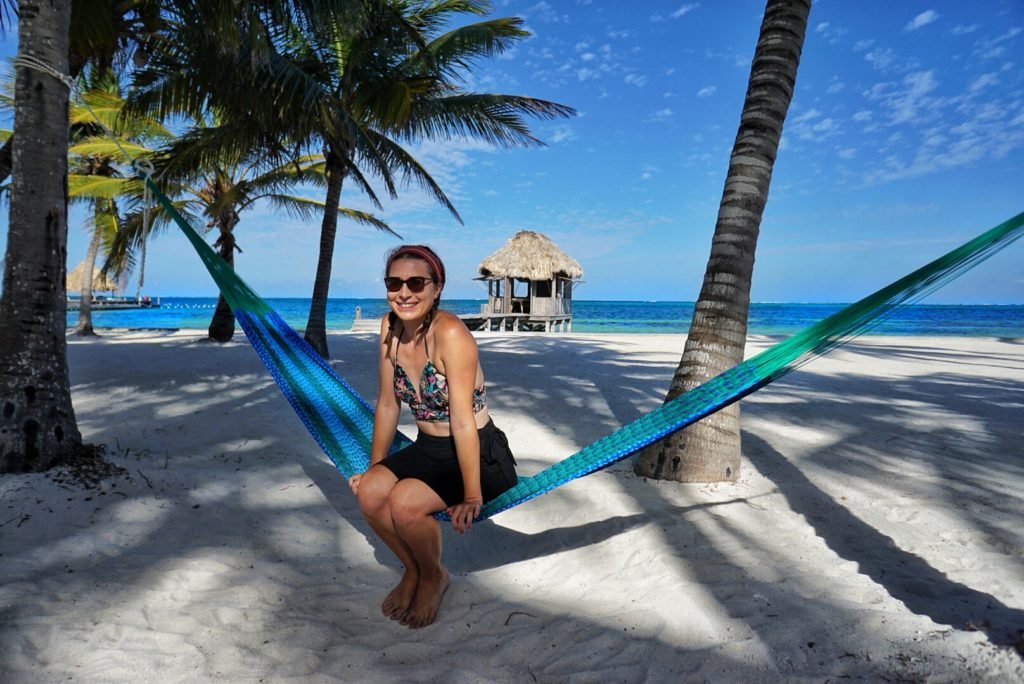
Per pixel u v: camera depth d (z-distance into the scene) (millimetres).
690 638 2104
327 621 2234
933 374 9664
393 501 2123
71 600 2271
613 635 2117
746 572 2588
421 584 2293
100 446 3869
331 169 10305
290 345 3400
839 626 2127
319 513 3271
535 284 28594
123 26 5898
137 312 45500
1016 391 7859
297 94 7523
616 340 17281
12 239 3311
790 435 5086
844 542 2924
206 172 11320
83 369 8320
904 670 1851
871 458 4426
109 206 15000
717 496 3477
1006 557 2779
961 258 1775
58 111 3400
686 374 3715
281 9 5945
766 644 2037
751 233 3660
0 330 3309
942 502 3498
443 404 2236
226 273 3568
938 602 2324
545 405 6336
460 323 2172
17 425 3268
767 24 3625
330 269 10422
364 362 9750
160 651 1977
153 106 8016
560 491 3566
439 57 9742
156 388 6836
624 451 2258
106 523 2941
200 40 6234
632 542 2898
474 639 2127
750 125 3635
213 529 2996
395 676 1891
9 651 1932
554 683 1862
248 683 1825
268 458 4152
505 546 3010
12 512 2918
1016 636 1976
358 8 6379
